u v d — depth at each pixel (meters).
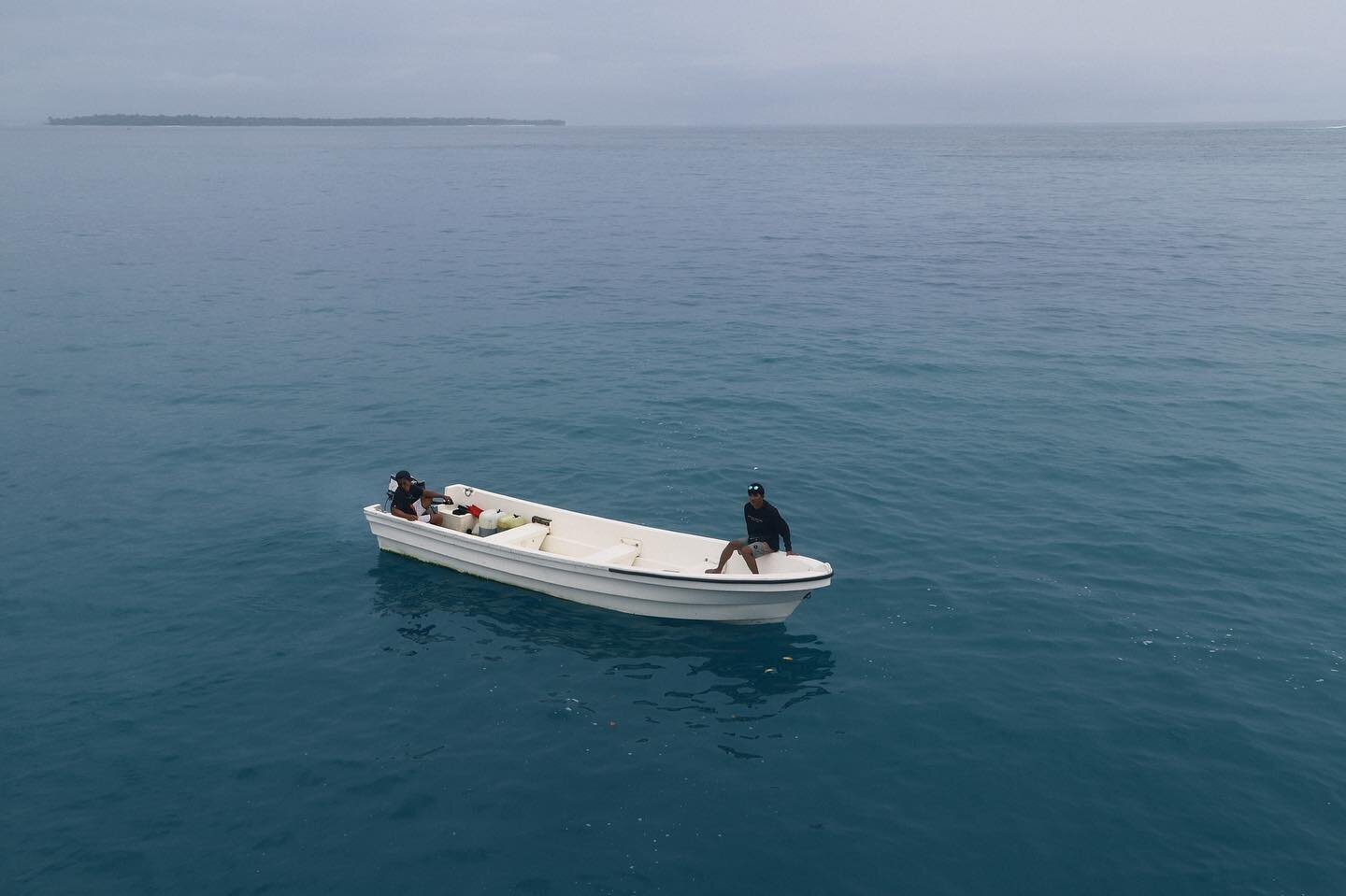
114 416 26.42
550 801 11.70
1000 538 18.72
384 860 10.75
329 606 16.47
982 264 52.53
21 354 32.69
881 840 11.05
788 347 33.97
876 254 56.84
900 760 12.44
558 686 14.15
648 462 22.97
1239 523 19.20
